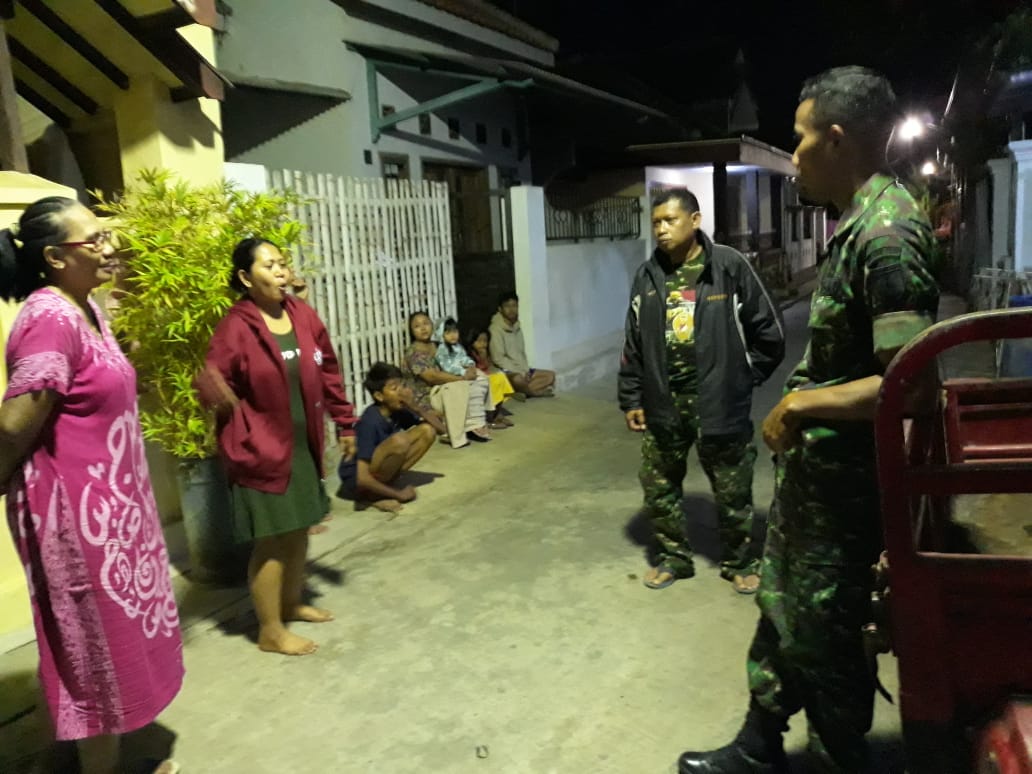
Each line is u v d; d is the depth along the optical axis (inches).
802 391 81.6
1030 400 102.4
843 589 84.3
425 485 227.9
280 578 137.6
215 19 177.9
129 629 96.7
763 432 86.1
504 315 324.2
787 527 88.4
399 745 112.3
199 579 166.2
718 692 121.8
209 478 160.7
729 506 154.5
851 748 88.5
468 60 338.0
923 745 69.2
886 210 77.2
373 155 337.7
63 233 93.5
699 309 148.4
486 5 430.0
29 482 91.5
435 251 297.0
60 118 205.6
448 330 277.9
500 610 151.4
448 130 387.9
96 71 182.9
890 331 74.4
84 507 92.9
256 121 322.0
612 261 431.2
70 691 95.1
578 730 113.9
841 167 81.9
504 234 339.0
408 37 366.0
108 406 94.9
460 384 267.3
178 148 190.5
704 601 151.9
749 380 152.2
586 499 212.8
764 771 97.7
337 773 107.0
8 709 123.3
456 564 173.6
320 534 191.6
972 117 522.9
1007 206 477.7
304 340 135.9
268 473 130.6
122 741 114.7
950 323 62.1
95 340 95.8
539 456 255.9
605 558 173.8
